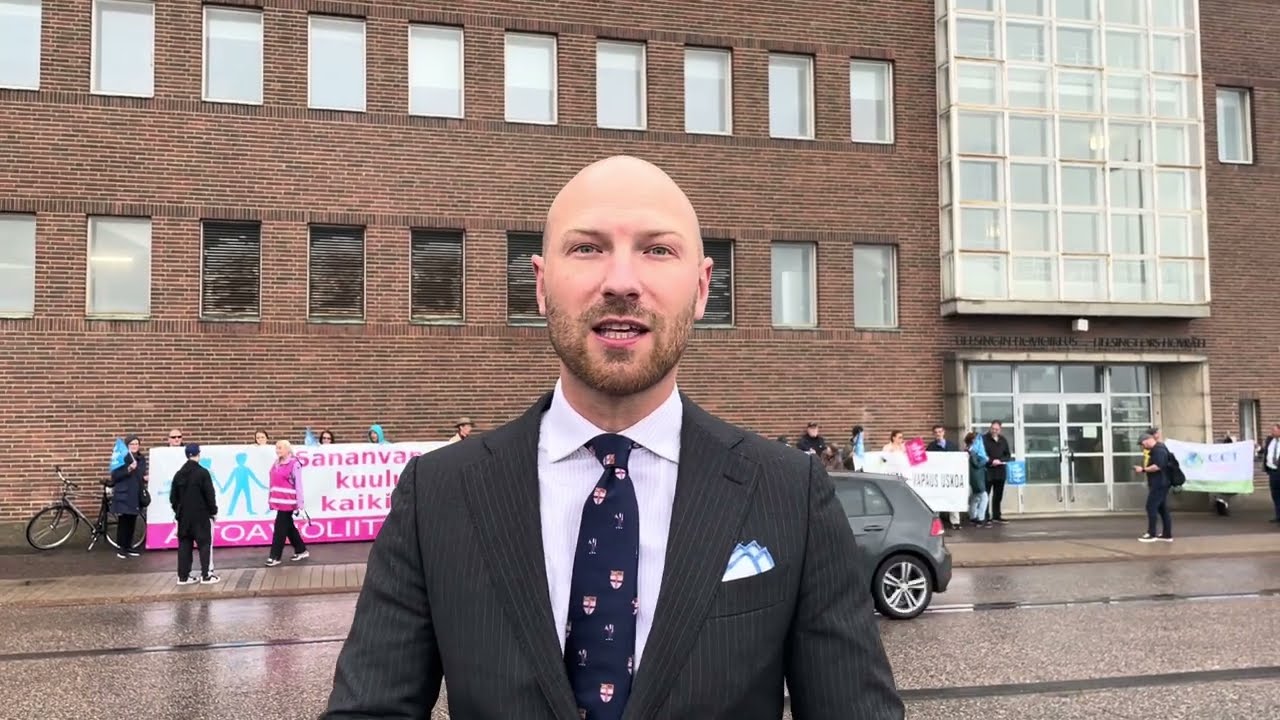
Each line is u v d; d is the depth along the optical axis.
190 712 5.63
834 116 17.02
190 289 14.09
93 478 13.56
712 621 1.44
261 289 14.37
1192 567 11.58
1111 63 18.05
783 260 16.80
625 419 1.55
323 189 14.69
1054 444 17.88
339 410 14.55
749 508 1.53
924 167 17.36
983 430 17.61
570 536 1.51
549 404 1.67
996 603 9.31
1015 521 16.56
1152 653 7.03
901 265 17.11
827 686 1.53
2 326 13.38
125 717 5.54
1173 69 18.31
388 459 13.73
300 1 14.72
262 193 14.43
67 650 7.34
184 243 14.11
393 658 1.55
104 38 14.14
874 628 1.62
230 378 14.15
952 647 7.33
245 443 14.15
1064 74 17.75
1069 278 17.44
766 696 1.49
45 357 13.52
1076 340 17.56
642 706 1.39
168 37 14.20
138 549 12.94
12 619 8.67
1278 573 11.06
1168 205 17.98
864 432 16.62
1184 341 18.02
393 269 14.90
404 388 14.83
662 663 1.41
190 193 14.16
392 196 14.95
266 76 14.54
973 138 17.27
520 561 1.49
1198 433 17.92
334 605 9.35
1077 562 12.09
